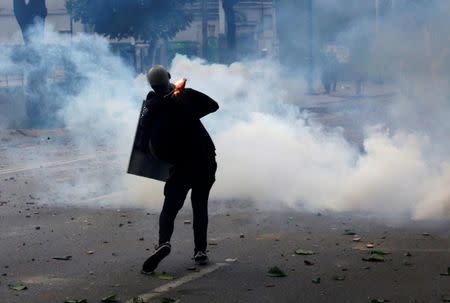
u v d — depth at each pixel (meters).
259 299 6.56
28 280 7.23
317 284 7.00
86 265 7.76
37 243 8.76
